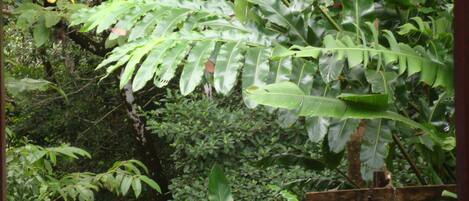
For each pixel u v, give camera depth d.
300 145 4.24
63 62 7.04
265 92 1.53
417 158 2.85
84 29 2.13
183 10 2.12
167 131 4.98
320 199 1.75
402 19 2.32
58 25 4.33
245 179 4.62
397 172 3.43
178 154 5.18
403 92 2.02
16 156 2.64
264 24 2.14
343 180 2.71
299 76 1.90
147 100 6.84
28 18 3.06
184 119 5.00
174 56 1.86
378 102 1.53
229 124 4.86
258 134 4.78
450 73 1.80
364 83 2.00
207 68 2.16
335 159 2.23
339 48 1.71
